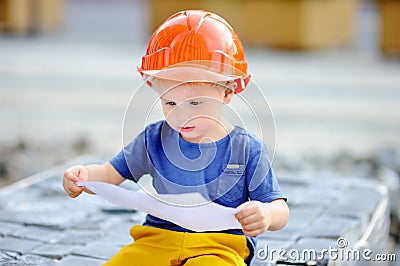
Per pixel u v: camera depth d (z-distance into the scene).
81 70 13.09
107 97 10.76
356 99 11.18
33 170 7.16
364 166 7.36
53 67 13.35
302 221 4.26
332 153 7.95
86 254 3.75
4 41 17.11
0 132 8.53
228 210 2.86
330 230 4.08
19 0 18.69
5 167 7.18
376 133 9.03
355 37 19.59
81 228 4.17
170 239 3.12
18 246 3.83
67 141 8.15
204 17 3.09
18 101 10.34
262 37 17.08
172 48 3.00
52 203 4.64
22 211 4.45
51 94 10.89
